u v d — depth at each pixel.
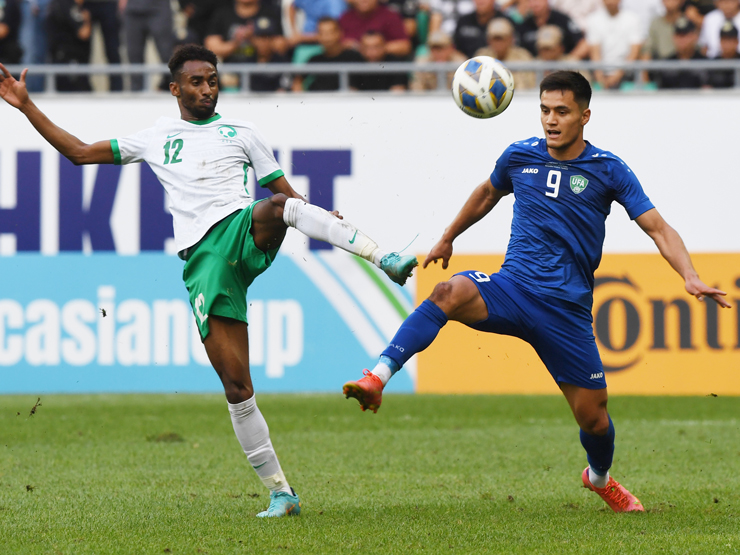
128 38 41.72
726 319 36.38
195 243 16.02
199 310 15.99
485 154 37.16
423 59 43.62
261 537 14.29
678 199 36.91
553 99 15.80
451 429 29.02
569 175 16.11
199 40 41.62
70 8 41.31
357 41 41.31
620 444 26.16
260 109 37.44
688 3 43.09
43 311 37.03
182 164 16.30
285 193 17.08
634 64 37.84
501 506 17.33
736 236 36.69
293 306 36.94
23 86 16.14
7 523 15.59
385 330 36.88
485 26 41.88
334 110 37.31
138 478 20.56
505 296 16.11
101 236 37.03
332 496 18.38
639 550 13.49
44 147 37.16
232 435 27.81
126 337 36.97
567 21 42.34
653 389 36.56
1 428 29.16
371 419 31.30
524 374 37.12
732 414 32.75
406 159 37.25
